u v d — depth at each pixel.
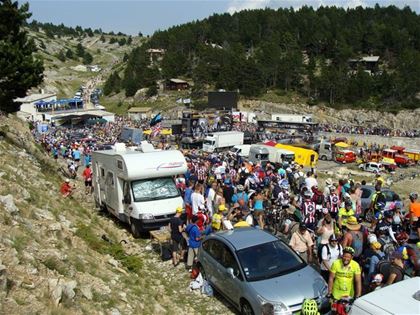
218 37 186.12
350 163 61.50
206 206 16.17
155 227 15.75
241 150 54.56
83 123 94.94
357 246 10.68
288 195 17.22
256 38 179.62
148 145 18.11
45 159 26.81
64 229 11.76
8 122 27.22
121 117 115.94
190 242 12.82
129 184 16.34
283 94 134.38
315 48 161.12
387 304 6.75
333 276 9.15
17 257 7.85
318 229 11.52
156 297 10.34
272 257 10.23
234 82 135.38
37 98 109.38
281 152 47.53
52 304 7.10
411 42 156.38
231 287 10.16
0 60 22.11
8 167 15.23
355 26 167.00
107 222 17.52
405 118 118.69
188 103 127.75
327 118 122.50
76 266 9.47
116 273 10.78
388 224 12.36
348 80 131.88
